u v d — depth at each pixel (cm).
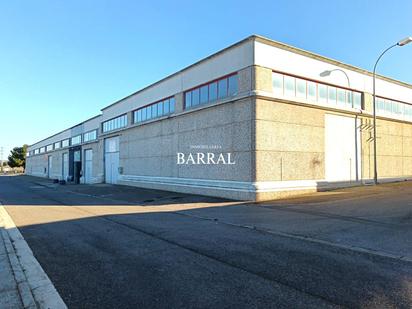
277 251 698
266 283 508
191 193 1973
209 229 958
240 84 1661
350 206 1278
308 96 1834
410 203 1298
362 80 2153
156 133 2431
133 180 2766
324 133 1884
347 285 496
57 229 993
